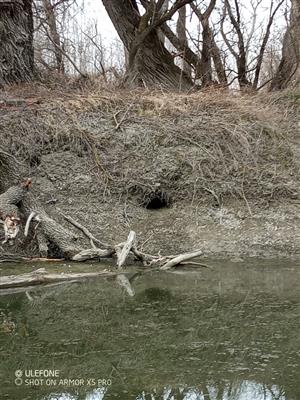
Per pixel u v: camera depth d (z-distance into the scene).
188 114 10.57
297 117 11.05
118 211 9.37
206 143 10.09
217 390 4.04
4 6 12.06
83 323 5.43
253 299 6.22
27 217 8.33
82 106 10.59
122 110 10.60
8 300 6.22
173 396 3.95
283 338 5.02
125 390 4.04
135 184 9.64
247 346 4.84
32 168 9.56
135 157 9.91
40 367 4.42
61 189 9.47
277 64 16.75
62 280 6.99
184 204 9.58
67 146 9.95
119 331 5.23
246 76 16.78
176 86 13.64
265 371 4.32
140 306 6.00
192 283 6.93
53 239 8.17
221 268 7.71
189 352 4.70
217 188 9.64
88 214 9.20
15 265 7.64
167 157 9.90
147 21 13.09
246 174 9.76
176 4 12.91
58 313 5.77
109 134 10.12
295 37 13.38
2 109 10.09
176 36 15.34
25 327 5.32
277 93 12.00
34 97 10.88
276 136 10.37
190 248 8.61
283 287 6.72
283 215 9.23
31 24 12.94
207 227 9.08
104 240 8.71
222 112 10.68
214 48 15.01
